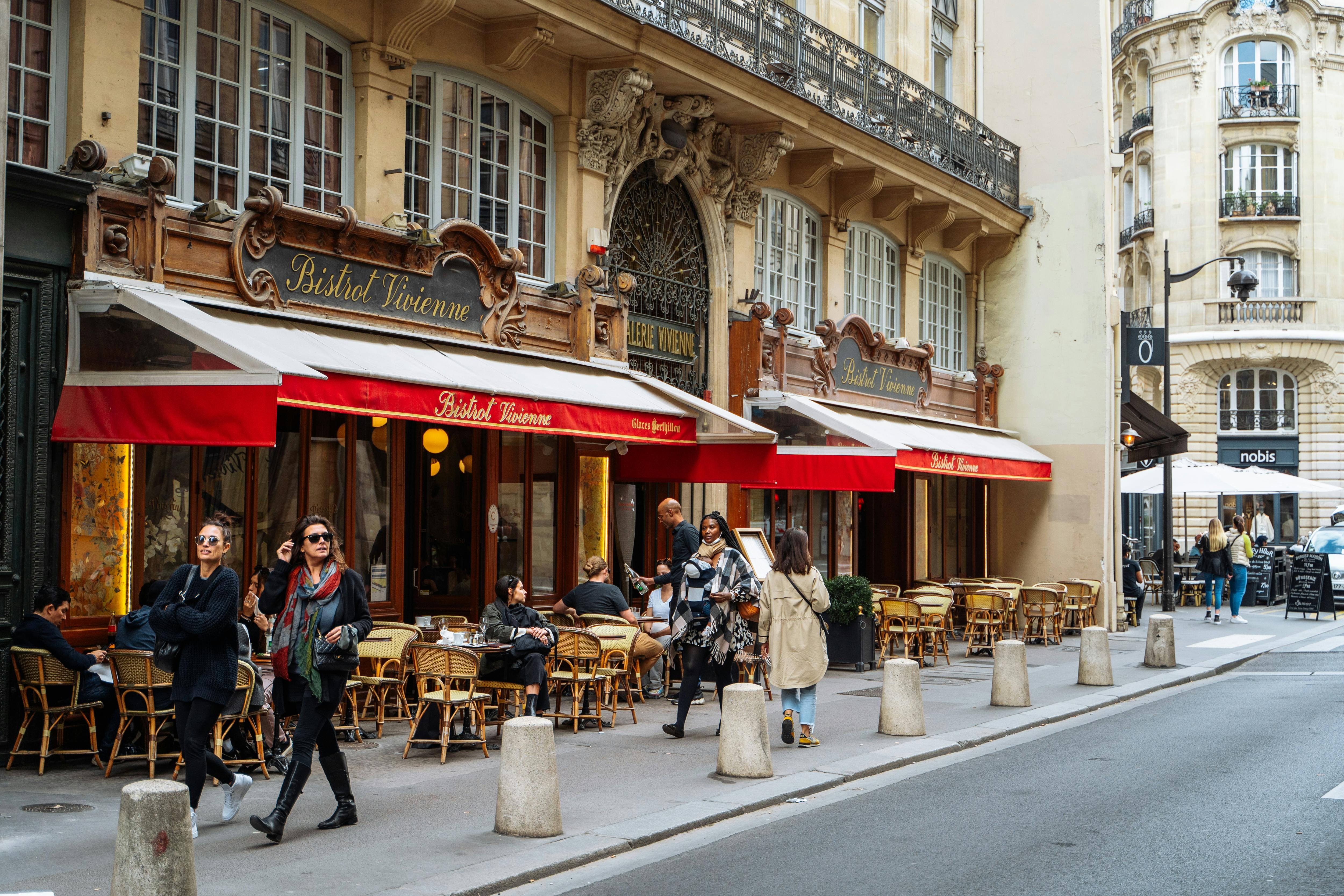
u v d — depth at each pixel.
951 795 9.18
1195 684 16.81
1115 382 25.72
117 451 10.24
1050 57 25.28
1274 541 48.47
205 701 7.42
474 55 13.88
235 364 9.37
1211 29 48.94
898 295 22.75
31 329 9.66
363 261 12.09
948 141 22.34
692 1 15.83
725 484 17.00
